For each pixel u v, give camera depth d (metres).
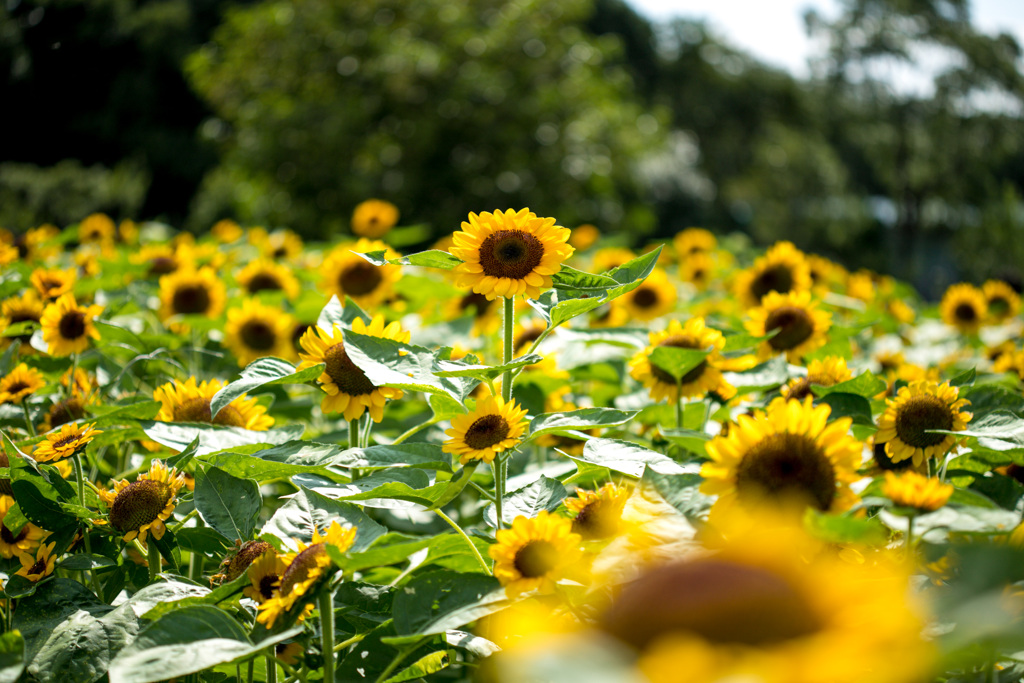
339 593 1.68
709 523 1.45
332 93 9.27
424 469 1.81
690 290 4.72
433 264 1.81
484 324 3.12
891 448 1.77
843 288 4.66
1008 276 4.25
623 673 0.99
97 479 2.26
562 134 9.40
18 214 8.11
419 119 9.09
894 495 1.45
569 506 1.72
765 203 28.39
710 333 2.23
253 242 4.89
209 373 2.93
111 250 3.86
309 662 1.61
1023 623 1.14
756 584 1.05
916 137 27.02
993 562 1.21
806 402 1.48
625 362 2.76
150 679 1.41
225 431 1.94
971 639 1.14
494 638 1.62
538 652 1.04
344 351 1.89
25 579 1.71
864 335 3.74
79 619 1.66
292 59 9.27
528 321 2.89
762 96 30.08
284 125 9.02
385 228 4.73
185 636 1.46
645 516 1.48
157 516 1.74
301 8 9.42
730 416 2.23
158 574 1.70
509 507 1.76
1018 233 12.96
